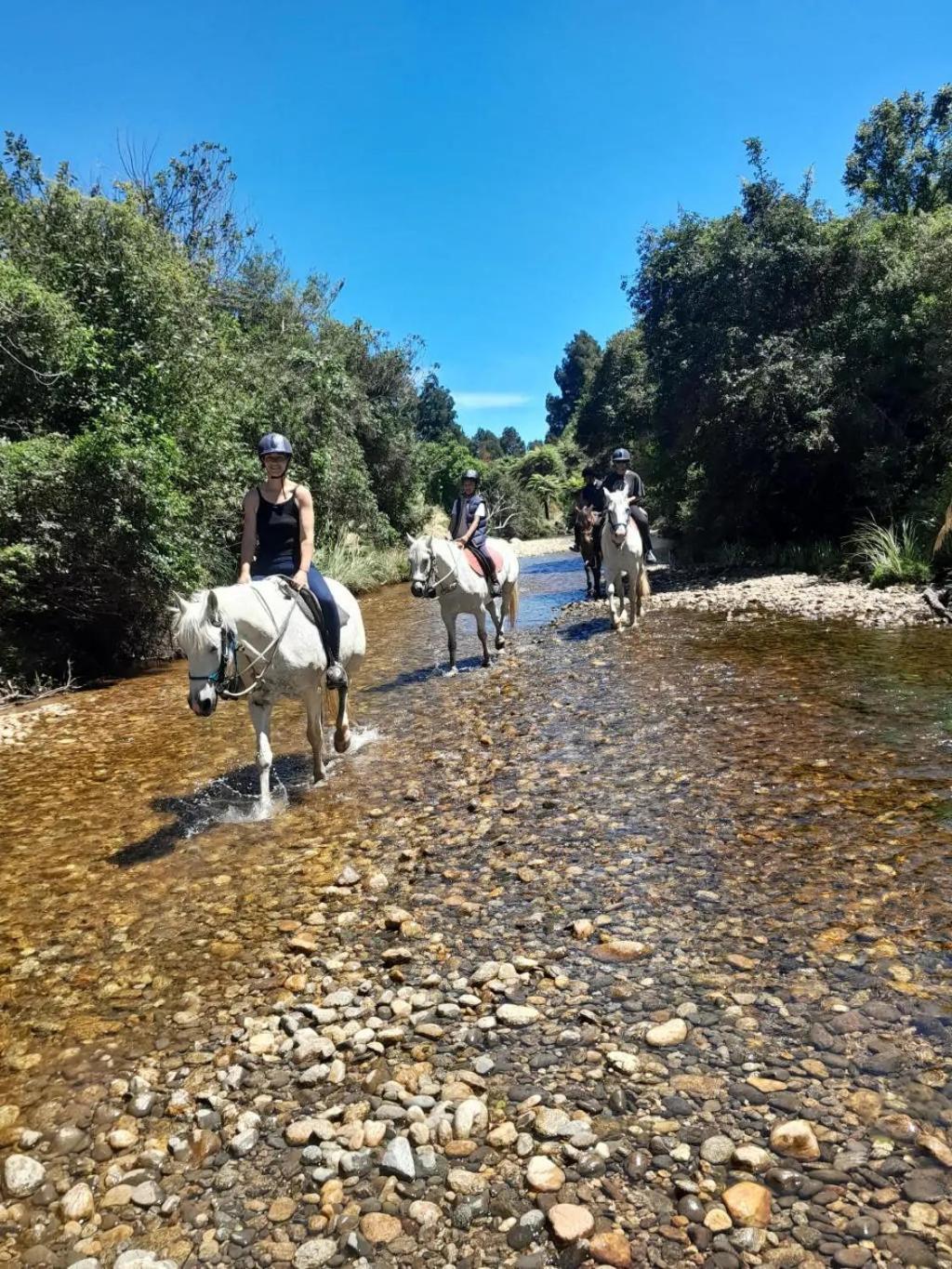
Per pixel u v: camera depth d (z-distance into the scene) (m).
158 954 4.19
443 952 3.94
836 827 4.88
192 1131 2.90
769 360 18.30
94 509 12.24
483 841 5.20
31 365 13.03
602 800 5.71
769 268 19.09
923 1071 2.84
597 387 48.66
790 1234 2.26
